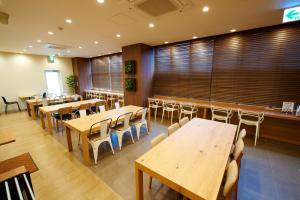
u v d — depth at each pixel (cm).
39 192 200
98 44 518
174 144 188
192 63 482
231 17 287
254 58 373
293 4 236
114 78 775
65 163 267
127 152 304
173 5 236
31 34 387
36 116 585
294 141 343
